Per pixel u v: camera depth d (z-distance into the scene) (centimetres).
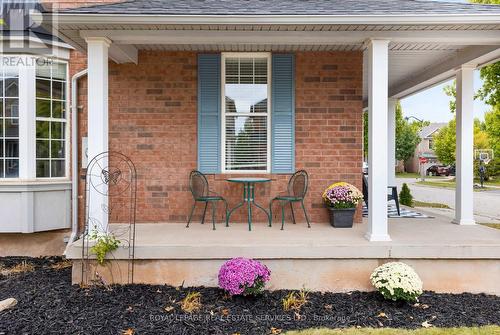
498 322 362
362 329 343
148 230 518
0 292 429
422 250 434
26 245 602
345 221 542
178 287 437
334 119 577
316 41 462
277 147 578
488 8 443
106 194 449
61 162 611
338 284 438
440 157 2994
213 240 458
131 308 383
